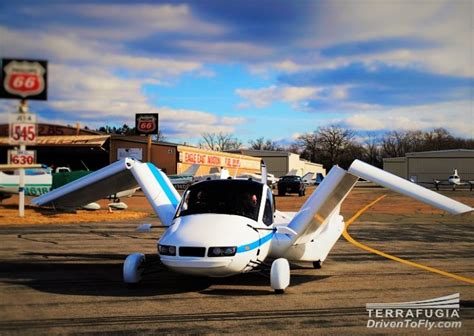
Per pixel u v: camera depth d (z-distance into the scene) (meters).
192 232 7.59
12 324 6.22
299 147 137.88
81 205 11.67
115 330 6.01
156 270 8.73
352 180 8.45
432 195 7.77
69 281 8.76
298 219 8.76
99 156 60.88
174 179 50.53
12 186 26.83
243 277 9.09
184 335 5.85
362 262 11.09
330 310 7.01
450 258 11.70
